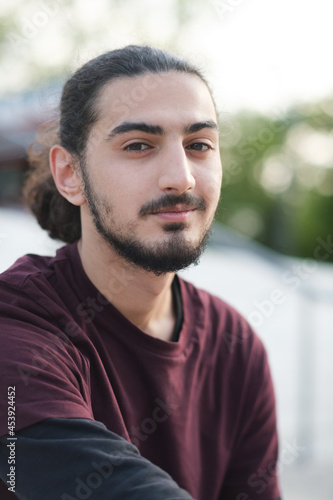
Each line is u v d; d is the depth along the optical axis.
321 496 2.38
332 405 2.89
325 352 2.98
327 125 13.26
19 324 0.96
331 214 14.02
